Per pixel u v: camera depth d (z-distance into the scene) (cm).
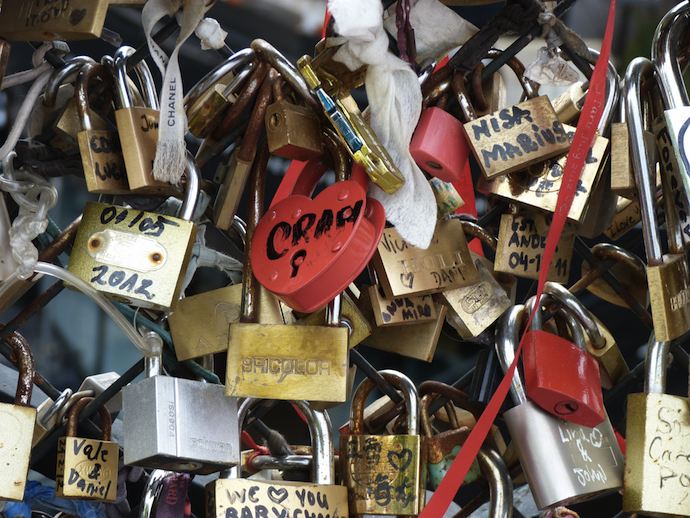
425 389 151
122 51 141
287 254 130
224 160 147
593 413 140
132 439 131
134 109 136
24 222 133
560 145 143
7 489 130
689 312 140
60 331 306
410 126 137
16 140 136
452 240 150
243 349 131
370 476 140
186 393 132
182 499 145
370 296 148
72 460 143
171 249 133
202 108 138
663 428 136
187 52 281
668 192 142
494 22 142
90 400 151
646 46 306
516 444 142
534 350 142
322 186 271
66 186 295
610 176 150
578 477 140
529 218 152
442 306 154
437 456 147
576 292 161
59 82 139
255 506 134
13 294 142
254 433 166
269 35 309
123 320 136
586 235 156
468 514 153
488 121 143
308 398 130
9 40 133
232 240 151
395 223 136
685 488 134
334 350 131
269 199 279
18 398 136
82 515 150
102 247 134
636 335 268
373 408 156
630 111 142
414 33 139
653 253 137
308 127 136
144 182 134
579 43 147
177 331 142
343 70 138
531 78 145
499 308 150
